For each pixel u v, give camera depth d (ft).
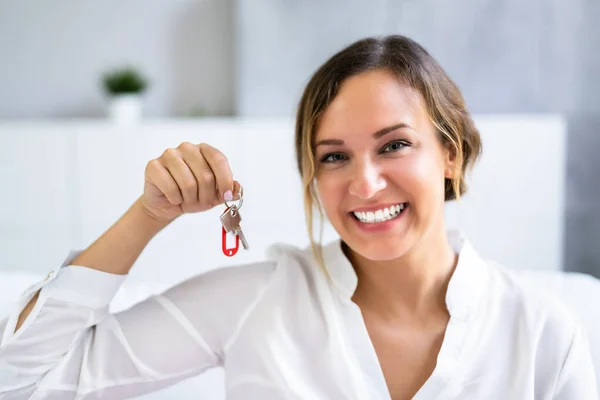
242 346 2.94
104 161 9.29
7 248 9.36
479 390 2.79
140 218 2.76
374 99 2.74
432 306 2.98
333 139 2.78
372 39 2.94
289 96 10.18
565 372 2.83
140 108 10.24
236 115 10.30
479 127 9.45
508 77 10.32
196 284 3.06
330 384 2.86
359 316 2.93
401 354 2.91
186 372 3.00
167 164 2.62
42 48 10.42
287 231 9.43
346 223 2.84
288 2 10.05
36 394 2.72
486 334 2.87
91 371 2.79
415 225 2.79
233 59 10.46
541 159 9.50
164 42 10.43
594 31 10.32
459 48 10.23
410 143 2.77
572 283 4.33
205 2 10.37
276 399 2.84
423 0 10.15
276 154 9.37
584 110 10.44
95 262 2.76
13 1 10.33
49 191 9.30
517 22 10.23
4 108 10.48
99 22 10.39
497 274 3.10
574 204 10.64
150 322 2.91
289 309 3.00
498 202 9.51
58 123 9.77
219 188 2.60
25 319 2.71
